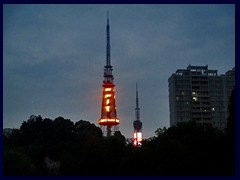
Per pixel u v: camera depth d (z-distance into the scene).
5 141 193.38
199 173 88.75
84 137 199.62
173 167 86.81
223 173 85.00
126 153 98.25
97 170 99.75
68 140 194.88
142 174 94.00
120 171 95.06
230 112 99.88
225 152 96.56
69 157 111.88
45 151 167.00
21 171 112.81
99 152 101.94
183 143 97.00
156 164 89.19
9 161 112.31
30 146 173.75
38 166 143.12
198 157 93.56
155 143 104.12
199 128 105.25
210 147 96.88
